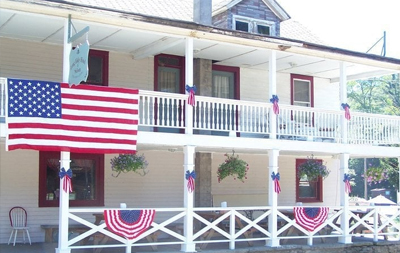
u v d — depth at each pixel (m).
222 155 18.92
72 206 16.09
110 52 16.89
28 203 15.54
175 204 17.84
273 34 19.19
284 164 20.41
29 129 12.18
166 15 17.67
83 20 13.01
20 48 15.63
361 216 20.86
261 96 19.81
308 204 20.77
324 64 18.61
